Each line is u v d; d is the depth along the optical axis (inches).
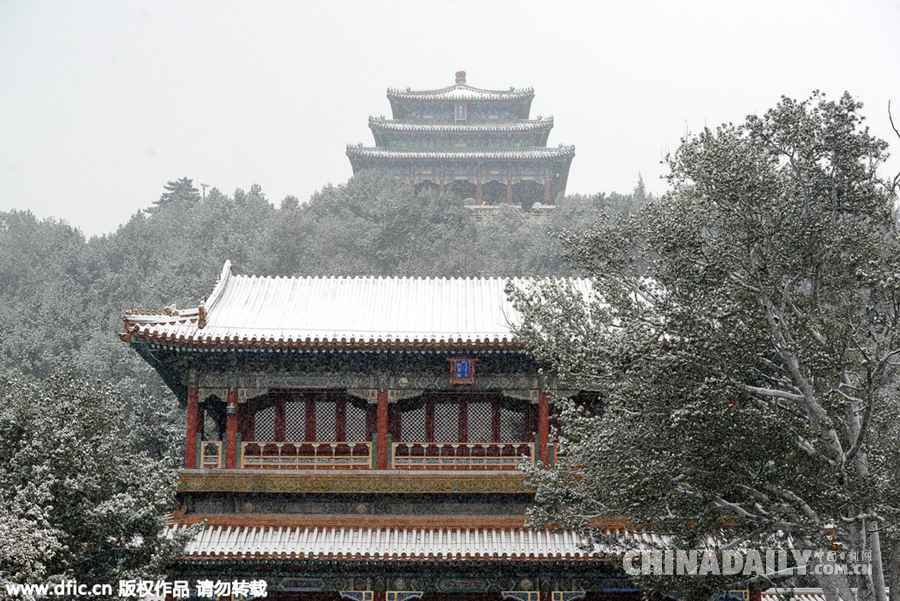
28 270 6525.6
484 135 6948.8
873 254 1409.9
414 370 1939.0
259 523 1852.9
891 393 1585.9
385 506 1887.3
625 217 1588.3
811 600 2062.0
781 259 1402.6
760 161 1413.6
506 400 2012.8
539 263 6043.3
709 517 1449.3
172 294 5841.5
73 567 1498.5
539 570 1839.3
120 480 1563.7
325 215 6643.7
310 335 1889.8
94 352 4901.6
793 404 1491.1
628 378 1462.8
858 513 1358.3
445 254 6259.8
